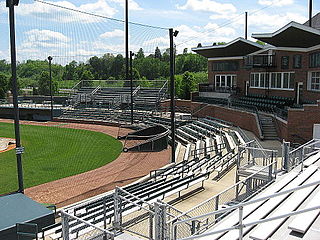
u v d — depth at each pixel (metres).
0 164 19.86
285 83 30.14
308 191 7.98
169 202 11.74
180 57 116.69
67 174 17.66
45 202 13.39
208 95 39.34
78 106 45.53
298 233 5.89
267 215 7.02
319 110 18.62
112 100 44.41
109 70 81.00
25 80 77.81
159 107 40.69
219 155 17.19
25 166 19.34
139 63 86.00
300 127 19.16
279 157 16.55
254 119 24.20
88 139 28.61
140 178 16.61
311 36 22.73
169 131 25.91
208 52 39.47
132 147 23.73
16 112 11.96
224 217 7.80
